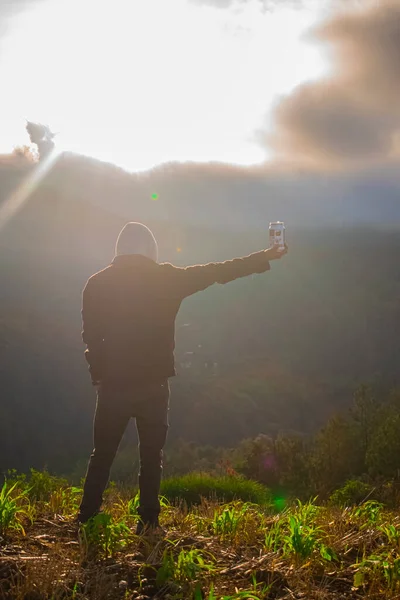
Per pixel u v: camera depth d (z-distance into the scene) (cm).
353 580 328
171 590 298
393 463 2319
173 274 377
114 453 380
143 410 373
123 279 375
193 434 14525
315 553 349
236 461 3281
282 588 312
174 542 357
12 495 486
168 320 378
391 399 3491
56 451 13112
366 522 427
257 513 457
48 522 396
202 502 493
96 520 346
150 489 379
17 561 315
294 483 2628
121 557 335
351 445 2722
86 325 376
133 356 370
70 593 286
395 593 304
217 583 309
